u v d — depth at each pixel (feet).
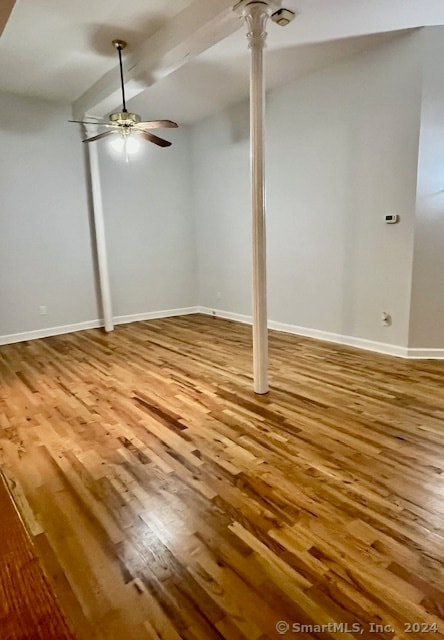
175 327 18.95
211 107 17.98
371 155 13.26
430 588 4.75
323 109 14.38
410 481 6.77
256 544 5.48
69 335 17.97
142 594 4.75
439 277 12.66
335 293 15.14
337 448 7.83
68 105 17.29
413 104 12.03
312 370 12.25
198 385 11.35
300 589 4.77
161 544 5.52
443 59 11.51
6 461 7.73
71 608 4.59
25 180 16.69
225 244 19.98
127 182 19.44
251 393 10.65
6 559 2.82
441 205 12.25
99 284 19.17
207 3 9.52
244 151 17.89
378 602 4.58
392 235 13.12
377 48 12.54
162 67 12.00
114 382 11.80
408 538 5.52
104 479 7.07
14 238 16.72
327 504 6.25
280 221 16.71
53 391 11.25
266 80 15.01
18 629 2.32
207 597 4.69
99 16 10.44
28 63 13.16
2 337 16.85
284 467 7.25
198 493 6.60
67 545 5.54
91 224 18.60
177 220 21.24
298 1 9.57
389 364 12.67
